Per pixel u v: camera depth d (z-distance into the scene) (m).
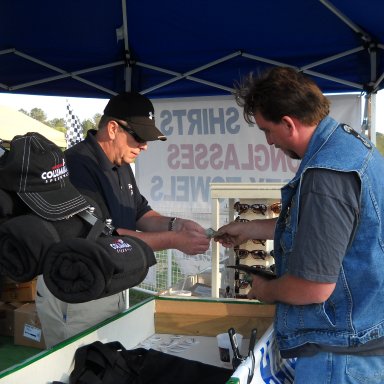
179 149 4.79
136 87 4.52
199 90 4.64
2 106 5.76
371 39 3.80
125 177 2.29
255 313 2.01
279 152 4.54
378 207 1.19
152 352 1.64
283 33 3.87
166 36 4.05
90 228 1.23
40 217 1.14
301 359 1.29
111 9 3.71
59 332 2.21
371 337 1.23
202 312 2.06
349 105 4.29
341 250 1.15
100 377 1.49
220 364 1.76
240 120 4.60
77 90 4.65
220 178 4.71
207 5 3.55
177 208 4.85
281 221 1.34
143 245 1.32
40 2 3.58
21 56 4.28
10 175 1.15
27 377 1.36
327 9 3.48
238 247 2.28
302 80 1.29
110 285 1.15
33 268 1.12
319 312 1.25
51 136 5.86
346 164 1.17
